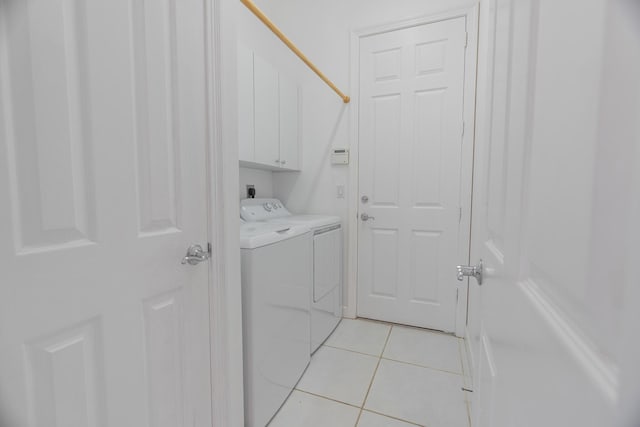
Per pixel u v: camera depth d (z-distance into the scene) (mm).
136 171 791
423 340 2092
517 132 467
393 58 2217
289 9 2496
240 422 1194
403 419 1380
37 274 595
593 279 235
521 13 458
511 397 468
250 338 1253
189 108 948
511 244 490
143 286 820
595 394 225
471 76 2002
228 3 1048
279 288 1452
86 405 692
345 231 2463
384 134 2287
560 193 302
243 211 2039
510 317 490
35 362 601
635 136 188
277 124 2174
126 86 754
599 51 233
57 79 613
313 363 1826
